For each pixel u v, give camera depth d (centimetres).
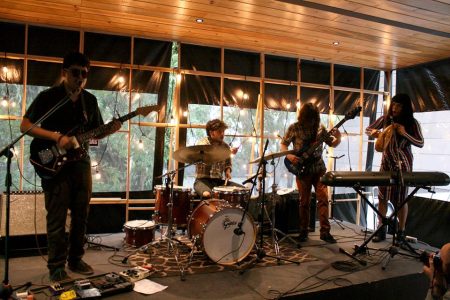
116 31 447
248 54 524
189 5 353
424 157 553
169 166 495
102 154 474
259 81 529
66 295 244
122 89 465
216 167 422
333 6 341
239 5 348
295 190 449
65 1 351
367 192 594
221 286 283
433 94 529
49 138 261
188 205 370
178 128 486
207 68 501
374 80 603
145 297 258
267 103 537
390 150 398
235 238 334
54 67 440
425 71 543
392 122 389
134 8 366
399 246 383
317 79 566
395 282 313
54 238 275
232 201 350
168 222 360
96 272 301
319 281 299
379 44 457
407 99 392
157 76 482
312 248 395
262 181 351
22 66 426
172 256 347
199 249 335
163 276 297
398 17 362
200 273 308
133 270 295
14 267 311
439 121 531
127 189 467
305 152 400
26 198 358
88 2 353
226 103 515
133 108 473
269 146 550
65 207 279
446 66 511
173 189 361
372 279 306
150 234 372
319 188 422
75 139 270
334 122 577
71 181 284
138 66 467
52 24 426
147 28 432
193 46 494
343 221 546
